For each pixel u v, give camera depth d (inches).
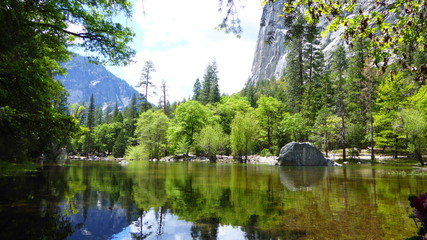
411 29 132.2
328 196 284.4
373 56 149.7
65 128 382.0
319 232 159.5
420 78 147.2
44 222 174.9
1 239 140.0
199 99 2591.0
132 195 284.2
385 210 217.6
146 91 2228.1
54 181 389.7
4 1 203.2
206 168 757.9
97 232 158.4
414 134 868.0
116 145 2162.9
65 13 291.7
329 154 1376.7
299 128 1305.4
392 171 656.4
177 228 168.6
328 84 1599.4
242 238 149.3
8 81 276.1
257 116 1611.7
